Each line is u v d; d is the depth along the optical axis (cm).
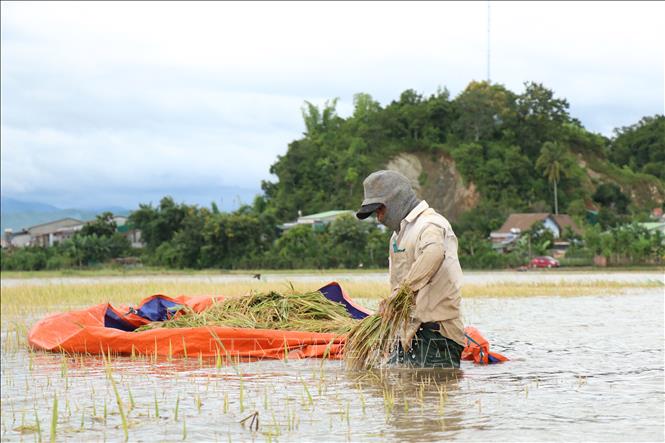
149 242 8662
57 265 7744
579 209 9925
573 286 2430
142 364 742
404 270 689
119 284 2853
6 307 1761
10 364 765
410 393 531
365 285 2391
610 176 11700
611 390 529
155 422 450
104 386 600
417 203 698
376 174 700
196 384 595
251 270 6850
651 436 386
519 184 11588
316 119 13500
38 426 434
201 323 878
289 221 11212
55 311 1616
